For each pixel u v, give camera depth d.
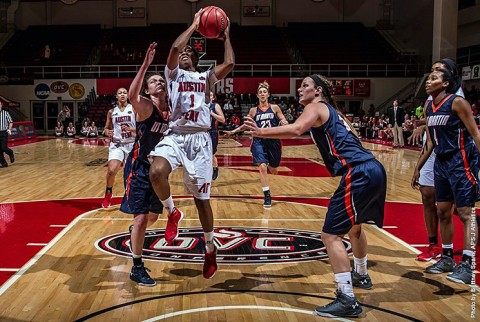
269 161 7.84
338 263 3.64
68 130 26.23
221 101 27.78
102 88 27.94
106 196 7.52
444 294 4.08
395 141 19.19
